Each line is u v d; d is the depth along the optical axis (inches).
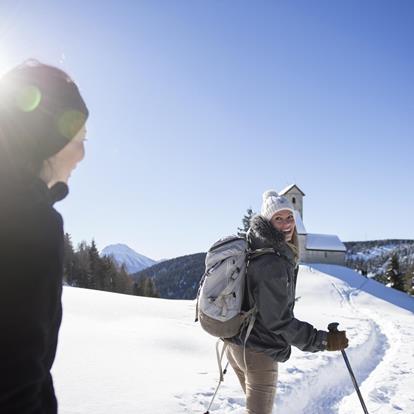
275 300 131.0
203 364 291.6
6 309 46.1
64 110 53.6
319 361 325.1
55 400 54.8
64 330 398.0
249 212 1905.8
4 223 47.5
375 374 328.2
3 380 45.4
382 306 1667.1
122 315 614.2
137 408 178.4
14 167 50.2
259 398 135.9
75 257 3228.3
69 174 58.7
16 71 53.1
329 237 3024.1
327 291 1924.2
